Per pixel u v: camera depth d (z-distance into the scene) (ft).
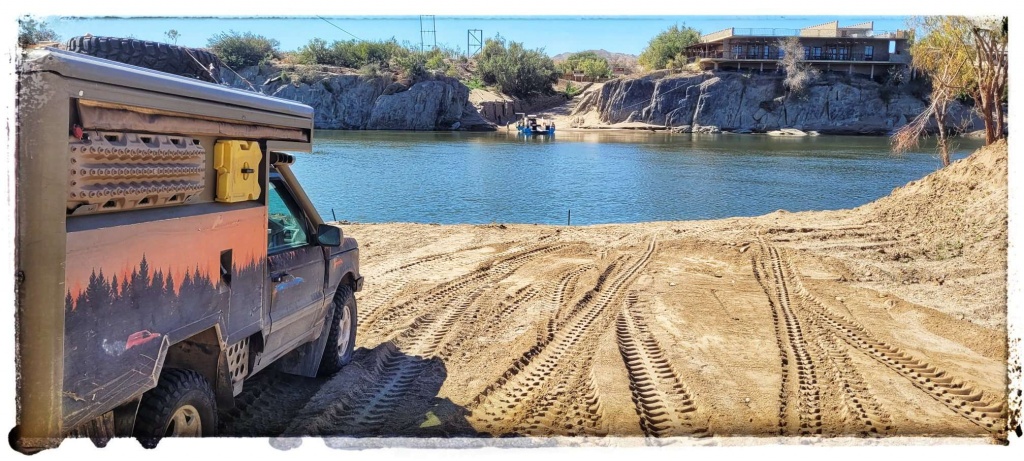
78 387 11.68
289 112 17.65
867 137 324.60
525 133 303.48
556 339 25.99
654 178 125.08
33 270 11.12
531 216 81.05
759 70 382.42
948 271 36.68
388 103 335.06
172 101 13.35
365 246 43.96
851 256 40.75
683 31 434.30
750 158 177.99
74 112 11.42
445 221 76.13
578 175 128.57
